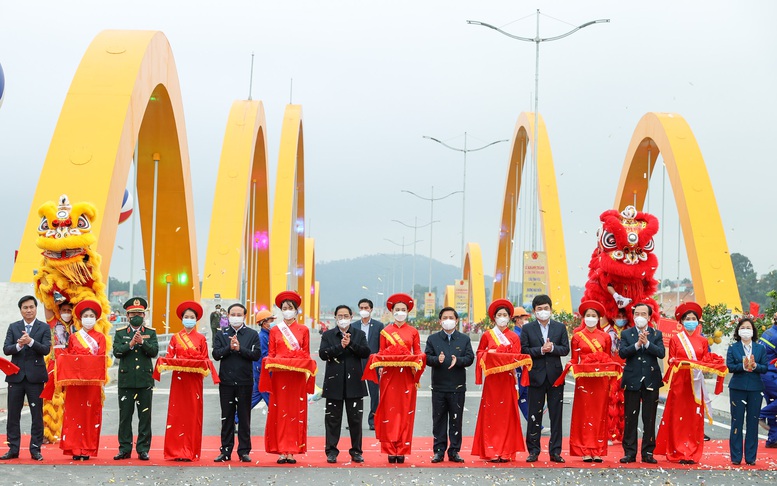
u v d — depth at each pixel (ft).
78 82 71.82
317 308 338.54
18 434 35.29
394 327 36.70
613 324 44.42
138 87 73.87
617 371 36.37
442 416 36.11
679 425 36.58
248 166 125.29
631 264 43.55
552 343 36.24
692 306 37.40
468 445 41.39
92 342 36.68
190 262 104.22
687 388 36.68
